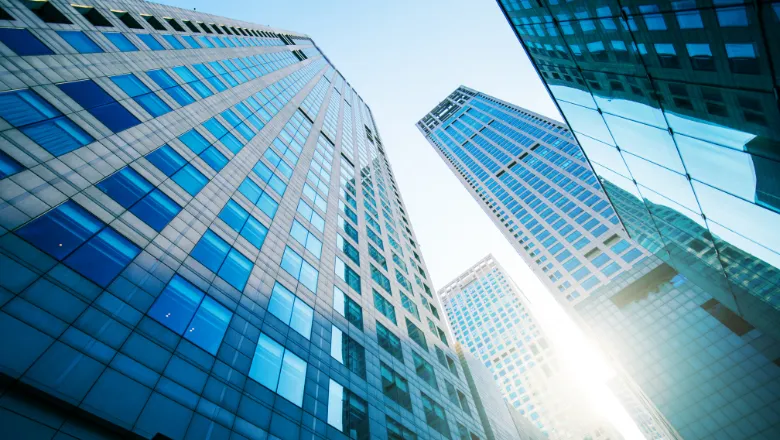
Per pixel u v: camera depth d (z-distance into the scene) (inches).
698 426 1551.4
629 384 2038.6
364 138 3614.7
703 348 1729.8
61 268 569.6
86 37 1027.3
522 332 5349.4
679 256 1369.3
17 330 476.1
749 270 952.9
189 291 742.5
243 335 786.2
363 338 1170.6
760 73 444.5
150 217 784.3
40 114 725.9
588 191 3555.6
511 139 5226.4
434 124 7421.3
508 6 1258.0
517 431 1798.7
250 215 1095.6
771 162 506.9
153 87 1123.9
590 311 2187.5
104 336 557.9
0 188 572.4
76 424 471.8
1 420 415.8
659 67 642.2
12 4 879.7
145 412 538.0
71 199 660.1
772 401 1472.7
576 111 1222.3
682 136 690.2
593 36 820.0
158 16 1553.9
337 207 1740.9
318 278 1186.6
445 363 1557.6
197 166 1038.4
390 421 996.6
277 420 717.9
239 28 2517.2
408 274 1979.6
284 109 2049.7
